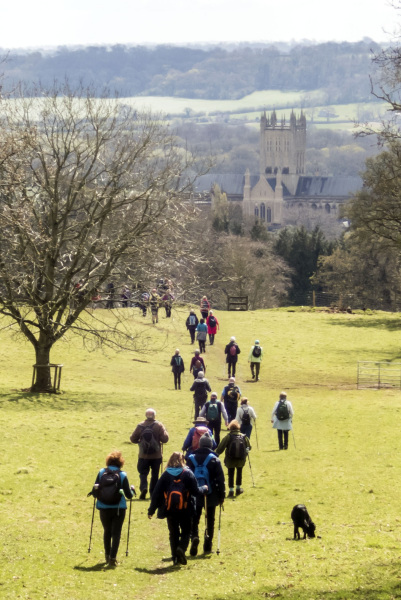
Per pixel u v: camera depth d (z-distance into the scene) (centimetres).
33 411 6881
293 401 8156
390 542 3438
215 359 10850
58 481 4625
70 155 8019
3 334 11344
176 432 6375
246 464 5444
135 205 7994
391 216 12912
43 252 7550
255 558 3284
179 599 2741
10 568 3025
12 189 7150
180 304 8388
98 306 13850
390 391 8881
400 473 4947
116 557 3300
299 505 3591
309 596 2733
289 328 13262
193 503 3195
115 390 8581
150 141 7931
